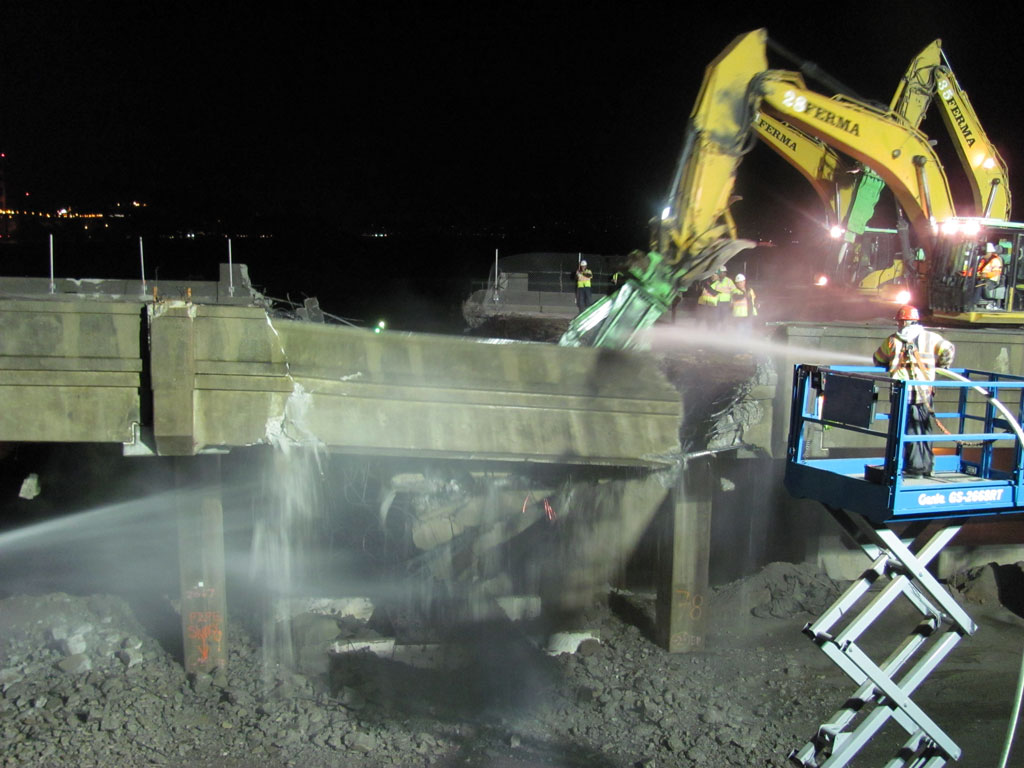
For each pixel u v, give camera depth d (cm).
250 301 1988
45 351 906
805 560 1363
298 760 836
